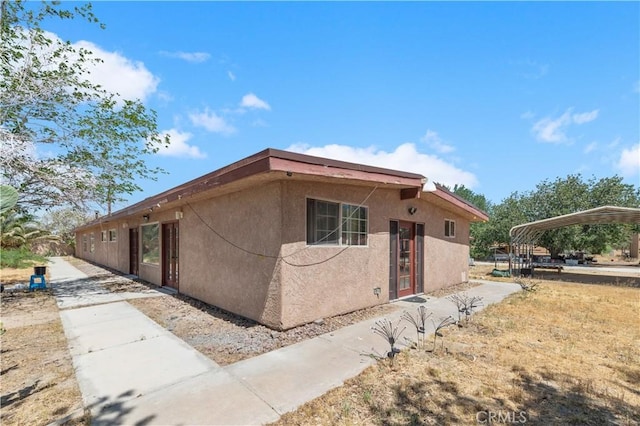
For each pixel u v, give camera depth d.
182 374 3.62
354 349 4.39
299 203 5.47
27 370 3.87
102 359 4.08
